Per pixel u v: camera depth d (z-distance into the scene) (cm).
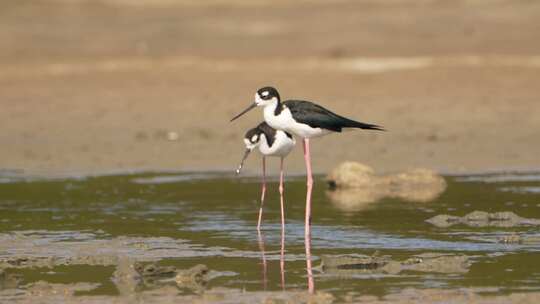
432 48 2933
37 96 2398
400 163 1784
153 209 1412
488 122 2081
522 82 2400
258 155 1867
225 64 2739
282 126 1282
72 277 1034
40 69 2719
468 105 2217
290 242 1194
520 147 1880
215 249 1158
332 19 3372
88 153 1900
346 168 1603
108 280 1020
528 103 2216
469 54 2838
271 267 1066
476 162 1777
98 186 1608
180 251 1149
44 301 941
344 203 1454
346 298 933
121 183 1633
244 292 962
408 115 2159
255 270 1052
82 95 2400
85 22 3388
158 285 996
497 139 1948
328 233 1242
